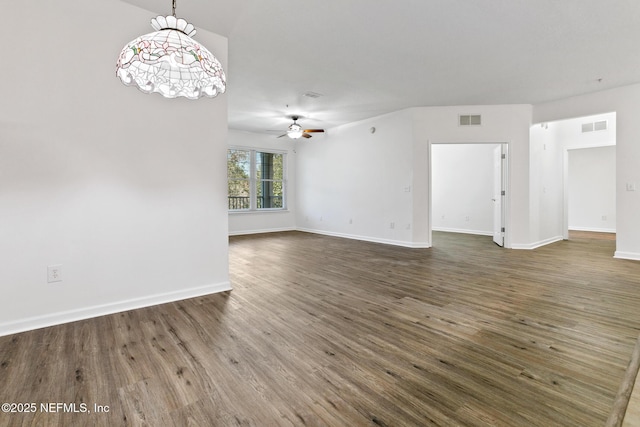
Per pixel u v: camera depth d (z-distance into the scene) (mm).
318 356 1886
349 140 6914
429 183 5586
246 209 7797
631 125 4426
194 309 2646
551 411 1395
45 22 2248
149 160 2697
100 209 2488
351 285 3357
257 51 3383
